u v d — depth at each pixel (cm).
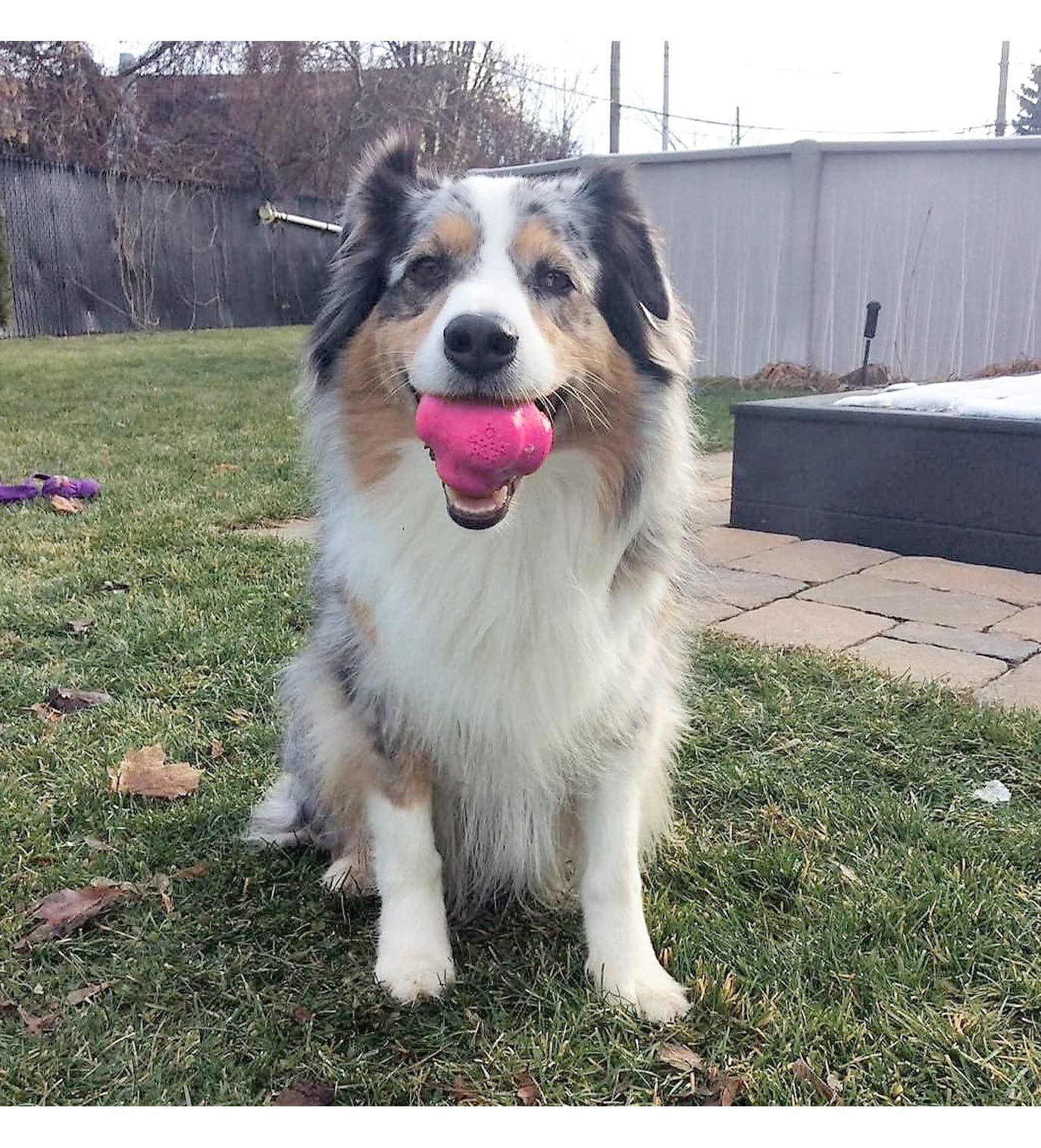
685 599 75
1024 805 83
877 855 76
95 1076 56
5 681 103
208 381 335
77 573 134
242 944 67
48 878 72
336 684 68
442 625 61
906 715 97
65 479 179
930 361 335
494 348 55
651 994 61
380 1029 59
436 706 63
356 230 68
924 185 322
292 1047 58
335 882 72
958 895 69
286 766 80
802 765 89
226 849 77
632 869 65
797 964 64
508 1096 55
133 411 274
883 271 335
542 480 61
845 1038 58
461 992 62
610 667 64
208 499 177
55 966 64
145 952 65
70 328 488
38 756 88
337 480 66
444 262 63
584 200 67
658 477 66
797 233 340
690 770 88
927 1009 60
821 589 135
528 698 62
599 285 66
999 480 141
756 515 166
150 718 96
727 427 270
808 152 331
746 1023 59
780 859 74
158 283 520
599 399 63
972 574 141
